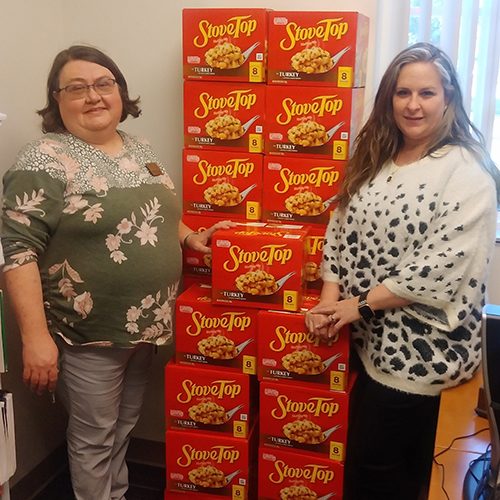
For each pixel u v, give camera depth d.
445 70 1.46
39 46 2.04
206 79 1.73
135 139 1.82
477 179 1.43
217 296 1.66
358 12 1.73
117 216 1.60
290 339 1.62
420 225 1.47
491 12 1.84
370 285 1.58
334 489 1.68
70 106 1.61
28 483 2.10
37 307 1.55
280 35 1.65
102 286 1.61
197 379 1.73
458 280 1.43
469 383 1.55
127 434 1.96
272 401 1.68
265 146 1.74
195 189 1.82
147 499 2.14
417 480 1.86
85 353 1.69
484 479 1.10
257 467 1.90
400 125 1.52
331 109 1.66
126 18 2.09
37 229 1.54
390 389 1.54
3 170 1.90
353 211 1.61
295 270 1.59
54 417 2.25
